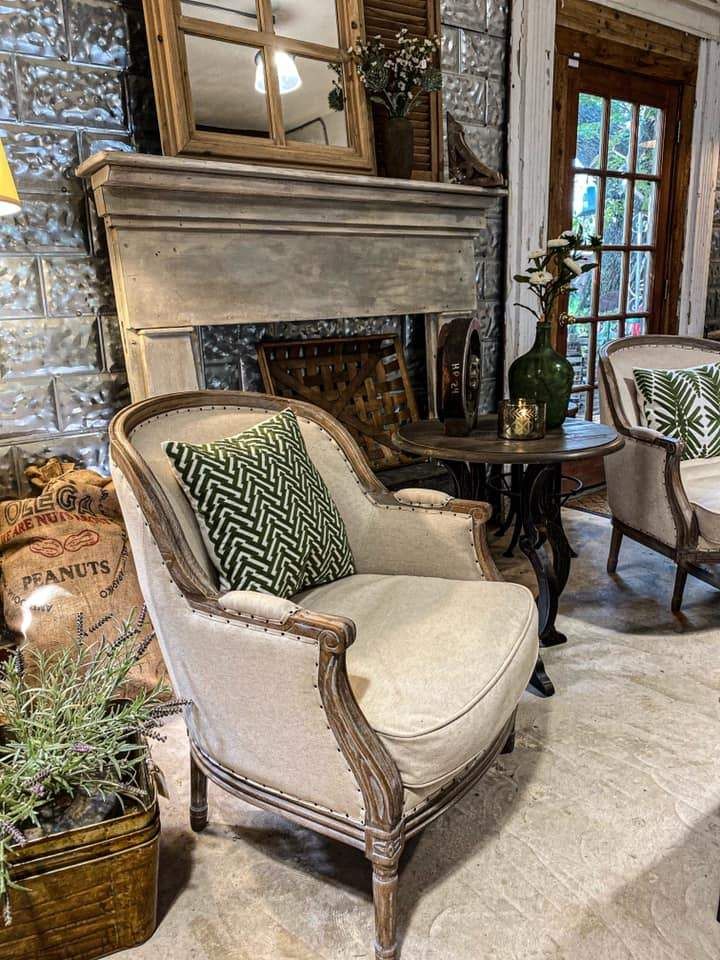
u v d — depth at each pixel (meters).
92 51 1.96
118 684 1.30
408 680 1.18
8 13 1.83
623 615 2.38
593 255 3.60
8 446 2.00
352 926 1.24
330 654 1.04
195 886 1.33
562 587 2.14
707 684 1.96
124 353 2.09
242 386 2.46
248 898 1.30
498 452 1.82
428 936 1.21
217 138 2.06
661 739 1.72
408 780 1.09
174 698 1.53
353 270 2.46
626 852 1.38
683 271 4.06
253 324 2.45
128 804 1.20
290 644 1.07
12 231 1.91
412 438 2.05
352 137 2.41
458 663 1.23
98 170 1.85
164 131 1.99
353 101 2.39
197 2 2.03
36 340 1.99
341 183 2.25
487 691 1.19
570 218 3.46
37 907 1.12
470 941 1.19
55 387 2.04
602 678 1.99
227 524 1.37
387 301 2.58
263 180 2.09
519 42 2.94
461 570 1.60
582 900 1.27
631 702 1.87
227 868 1.38
